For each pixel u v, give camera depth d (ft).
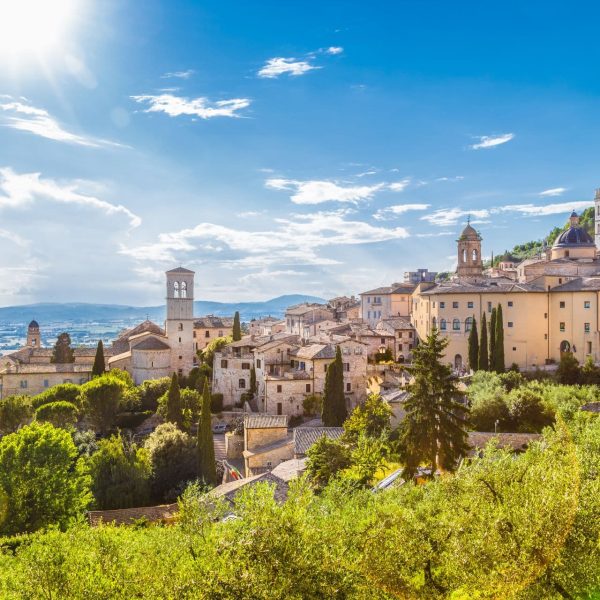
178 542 117.70
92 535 134.51
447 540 98.94
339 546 96.22
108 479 272.92
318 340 433.07
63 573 106.73
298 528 93.81
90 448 327.67
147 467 290.35
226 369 426.51
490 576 89.51
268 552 90.02
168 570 99.25
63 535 138.10
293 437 293.02
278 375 393.91
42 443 212.84
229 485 226.58
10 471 205.98
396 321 528.22
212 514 137.59
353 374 399.65
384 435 245.86
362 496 146.72
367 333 489.67
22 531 198.59
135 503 271.90
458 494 114.11
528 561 89.30
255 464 286.25
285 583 87.25
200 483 288.10
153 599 92.94
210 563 93.61
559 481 97.35
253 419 314.96
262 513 96.58
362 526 105.50
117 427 391.04
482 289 449.89
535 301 437.58
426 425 189.47
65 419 376.27
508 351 440.86
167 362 483.10
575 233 542.98
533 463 109.91
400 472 210.38
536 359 435.12
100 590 100.89
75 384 439.22
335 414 344.49
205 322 627.87
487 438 238.48
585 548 92.32
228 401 424.05
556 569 91.25
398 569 95.76
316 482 220.23
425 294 479.41
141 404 425.69
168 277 491.72
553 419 276.21
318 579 89.15
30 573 108.27
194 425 390.63
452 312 458.91
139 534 146.00
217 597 87.97
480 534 92.48
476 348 408.26
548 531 91.15
